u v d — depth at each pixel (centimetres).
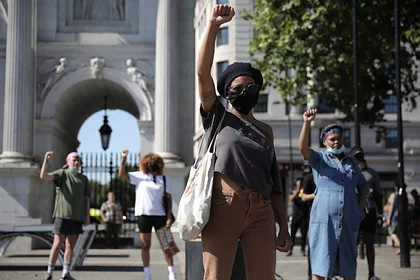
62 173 1442
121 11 2631
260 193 563
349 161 1007
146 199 1350
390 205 2589
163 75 2516
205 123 582
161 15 2539
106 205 2711
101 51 2592
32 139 2514
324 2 2977
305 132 988
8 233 1786
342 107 3244
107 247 2722
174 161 2481
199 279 941
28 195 2433
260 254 559
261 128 588
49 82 2562
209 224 557
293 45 3112
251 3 6216
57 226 1427
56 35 2584
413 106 3294
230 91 577
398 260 2061
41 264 1902
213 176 558
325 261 961
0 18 2584
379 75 3212
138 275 1614
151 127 2566
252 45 3228
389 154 6331
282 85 3225
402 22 3069
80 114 3119
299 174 6316
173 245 1360
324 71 3092
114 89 2766
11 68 2478
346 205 973
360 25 2952
